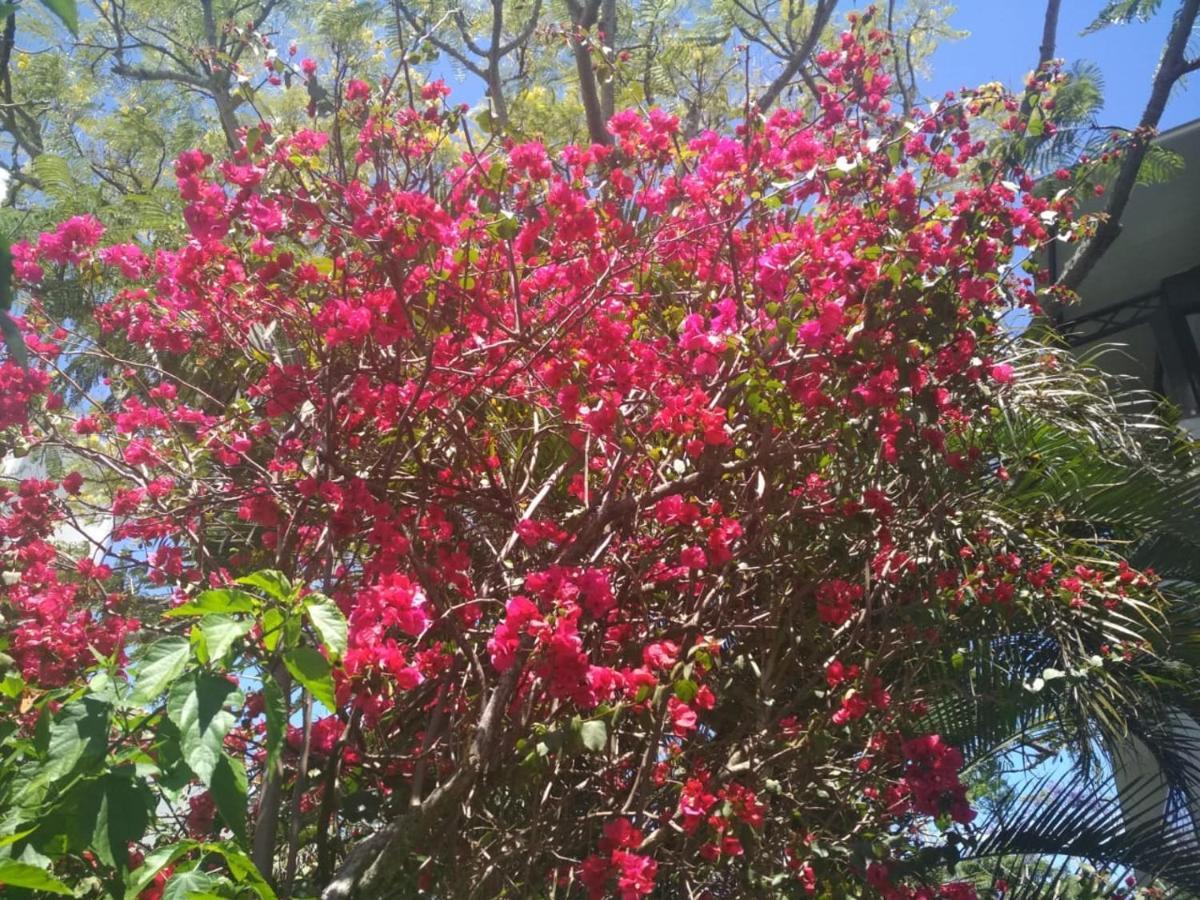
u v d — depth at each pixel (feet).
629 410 11.27
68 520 13.28
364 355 11.37
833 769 11.70
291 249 12.19
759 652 12.64
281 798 9.50
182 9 30.76
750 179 11.19
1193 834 14.40
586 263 11.53
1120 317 33.37
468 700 10.41
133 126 29.96
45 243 13.09
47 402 13.79
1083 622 13.97
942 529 12.61
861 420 10.26
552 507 12.85
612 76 14.12
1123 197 24.22
